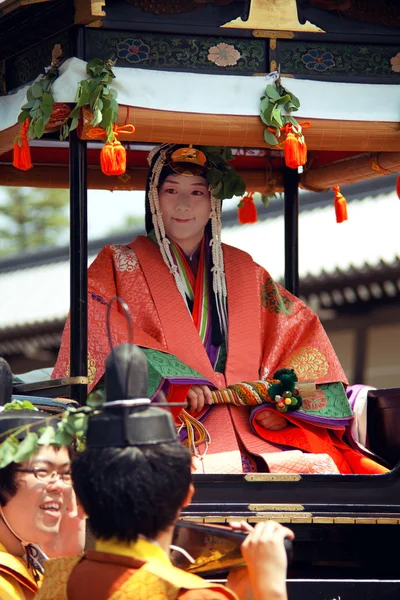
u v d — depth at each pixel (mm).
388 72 10273
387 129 10078
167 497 5375
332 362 11172
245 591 6500
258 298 11312
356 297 31859
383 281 31328
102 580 5301
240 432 10422
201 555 6637
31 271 39062
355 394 11070
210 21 9812
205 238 11359
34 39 10109
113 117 9211
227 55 9836
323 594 7965
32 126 9406
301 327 11453
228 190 11289
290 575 8836
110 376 5473
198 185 11195
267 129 9742
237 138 9695
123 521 5324
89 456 5398
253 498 8883
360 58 10203
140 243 11156
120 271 10859
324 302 32438
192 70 9742
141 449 5387
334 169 12820
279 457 9984
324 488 8977
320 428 10734
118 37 9609
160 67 9680
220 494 8852
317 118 9906
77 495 5484
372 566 8938
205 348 10945
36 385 9836
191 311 11070
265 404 10516
